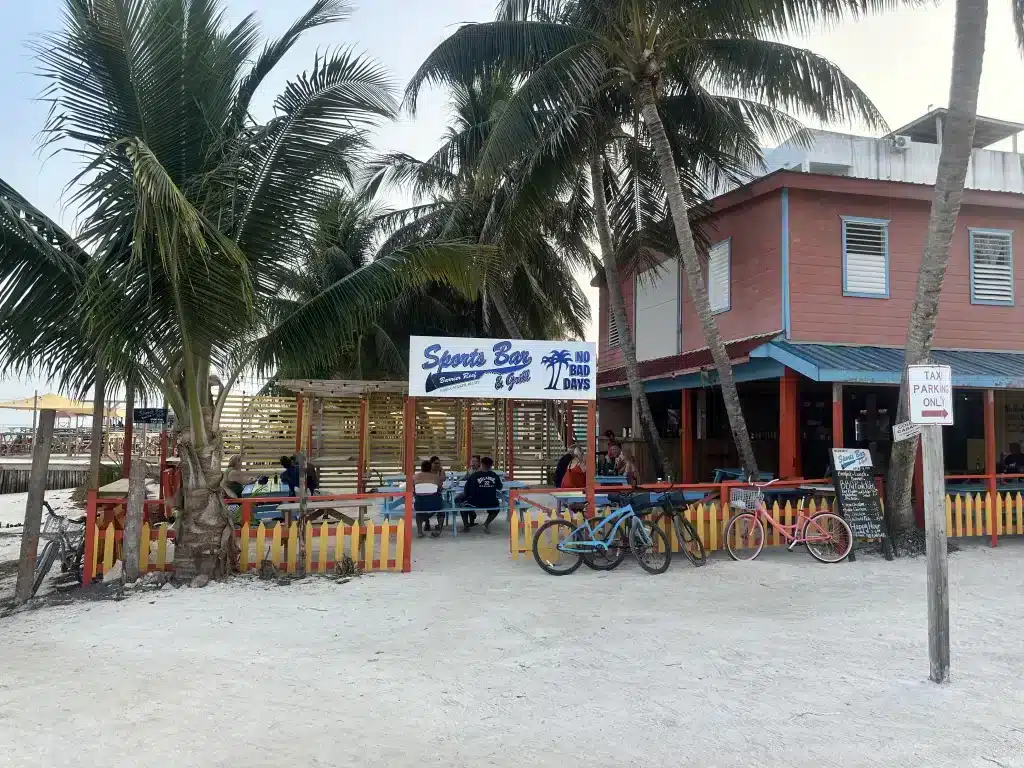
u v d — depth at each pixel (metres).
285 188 8.47
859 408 17.47
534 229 15.27
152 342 7.84
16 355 7.82
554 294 20.72
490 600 7.55
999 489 12.22
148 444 31.66
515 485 14.04
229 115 8.39
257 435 15.84
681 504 9.46
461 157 17.19
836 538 9.80
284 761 3.95
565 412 17.52
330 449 16.33
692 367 14.33
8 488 29.31
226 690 5.02
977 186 22.84
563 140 12.66
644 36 11.65
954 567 9.34
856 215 13.66
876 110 12.05
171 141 7.86
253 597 7.71
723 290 15.30
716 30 11.62
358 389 13.86
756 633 6.38
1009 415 17.14
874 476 10.18
